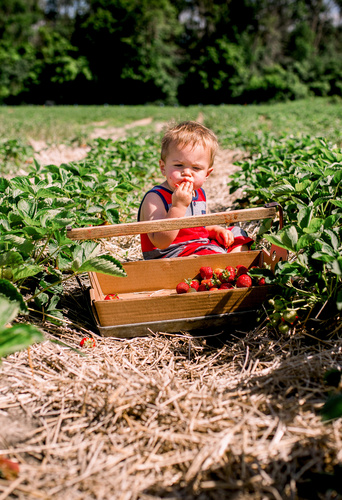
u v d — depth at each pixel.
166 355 2.37
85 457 1.67
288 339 2.36
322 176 3.30
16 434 1.77
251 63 47.56
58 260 2.61
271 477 1.56
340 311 2.33
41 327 2.49
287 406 1.86
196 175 2.78
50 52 44.62
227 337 2.55
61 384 2.05
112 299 2.44
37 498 1.49
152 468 1.62
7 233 2.50
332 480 1.46
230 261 2.91
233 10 47.41
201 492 1.52
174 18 49.00
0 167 7.01
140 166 6.27
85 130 14.73
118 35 42.44
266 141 7.63
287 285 2.45
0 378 2.08
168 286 2.89
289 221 3.23
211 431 1.75
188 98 45.06
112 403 1.88
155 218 2.85
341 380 1.82
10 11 56.38
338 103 37.22
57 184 3.83
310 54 55.88
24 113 24.16
